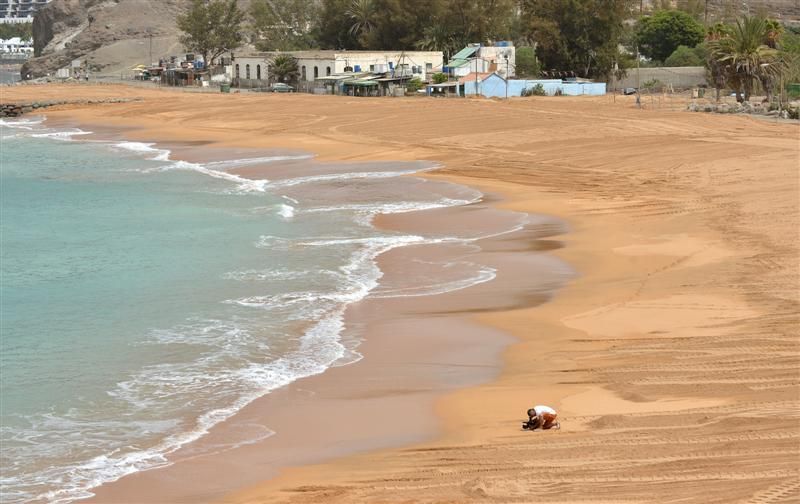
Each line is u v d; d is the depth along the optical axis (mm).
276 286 42344
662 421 23984
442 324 35719
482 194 66062
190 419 27188
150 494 22469
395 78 161750
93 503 22078
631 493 19656
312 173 79625
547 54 177250
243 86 189250
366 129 107562
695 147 81375
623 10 175375
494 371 30219
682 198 60062
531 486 20438
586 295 38812
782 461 20781
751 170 68750
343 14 199625
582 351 31359
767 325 32312
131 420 27281
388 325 35875
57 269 47312
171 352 33375
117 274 45906
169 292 41875
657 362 29312
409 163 83250
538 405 26109
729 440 22250
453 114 116438
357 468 22984
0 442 25750
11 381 30719
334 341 34156
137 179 80125
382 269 45031
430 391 28641
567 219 56000
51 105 159625
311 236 53469
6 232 57625
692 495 19328
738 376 27328
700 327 32781
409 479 21828
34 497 22469
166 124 128750
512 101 138750
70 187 76438
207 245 51938
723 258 43250
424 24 187500
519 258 46375
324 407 27688
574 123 102500
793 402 24797
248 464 23844
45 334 36062
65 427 26875
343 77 165625
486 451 23125
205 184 76062
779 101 121688
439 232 53531
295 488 22000
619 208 58500
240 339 34719
